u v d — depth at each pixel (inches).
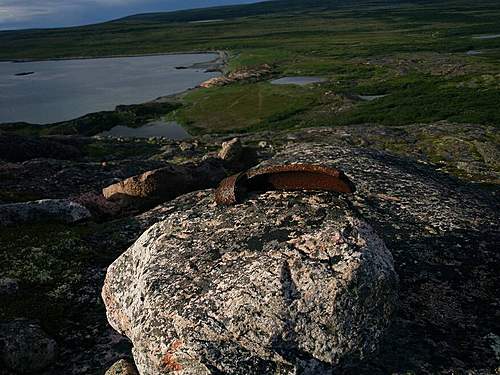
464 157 1398.9
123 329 351.9
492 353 347.6
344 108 2635.3
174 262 337.7
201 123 2591.0
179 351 289.1
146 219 691.4
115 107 3056.1
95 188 1051.9
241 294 296.5
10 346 415.2
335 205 356.8
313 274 297.3
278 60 4756.4
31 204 738.2
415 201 570.9
